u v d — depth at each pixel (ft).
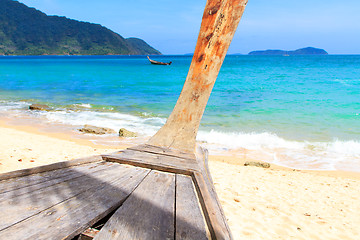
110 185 6.03
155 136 9.50
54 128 35.04
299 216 13.60
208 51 8.76
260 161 24.97
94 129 33.30
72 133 32.86
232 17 8.37
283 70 154.40
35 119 40.09
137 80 99.14
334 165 23.99
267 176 20.61
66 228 4.13
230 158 25.73
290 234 11.73
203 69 8.98
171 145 9.25
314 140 31.01
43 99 59.00
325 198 16.40
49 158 20.72
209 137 31.86
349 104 51.78
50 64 221.66
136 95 65.82
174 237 4.10
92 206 4.92
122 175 6.77
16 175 6.10
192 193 5.92
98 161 7.86
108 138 30.99
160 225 4.43
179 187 6.21
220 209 5.26
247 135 32.71
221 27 8.44
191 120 9.32
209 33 8.56
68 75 117.29
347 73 130.21
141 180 6.49
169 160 7.86
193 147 9.17
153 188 6.03
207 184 6.49
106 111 46.55
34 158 20.24
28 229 4.05
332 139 31.27
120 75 119.34
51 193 5.39
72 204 4.96
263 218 13.12
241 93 67.26
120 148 26.89
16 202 4.90
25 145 24.86
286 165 24.03
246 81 95.50
